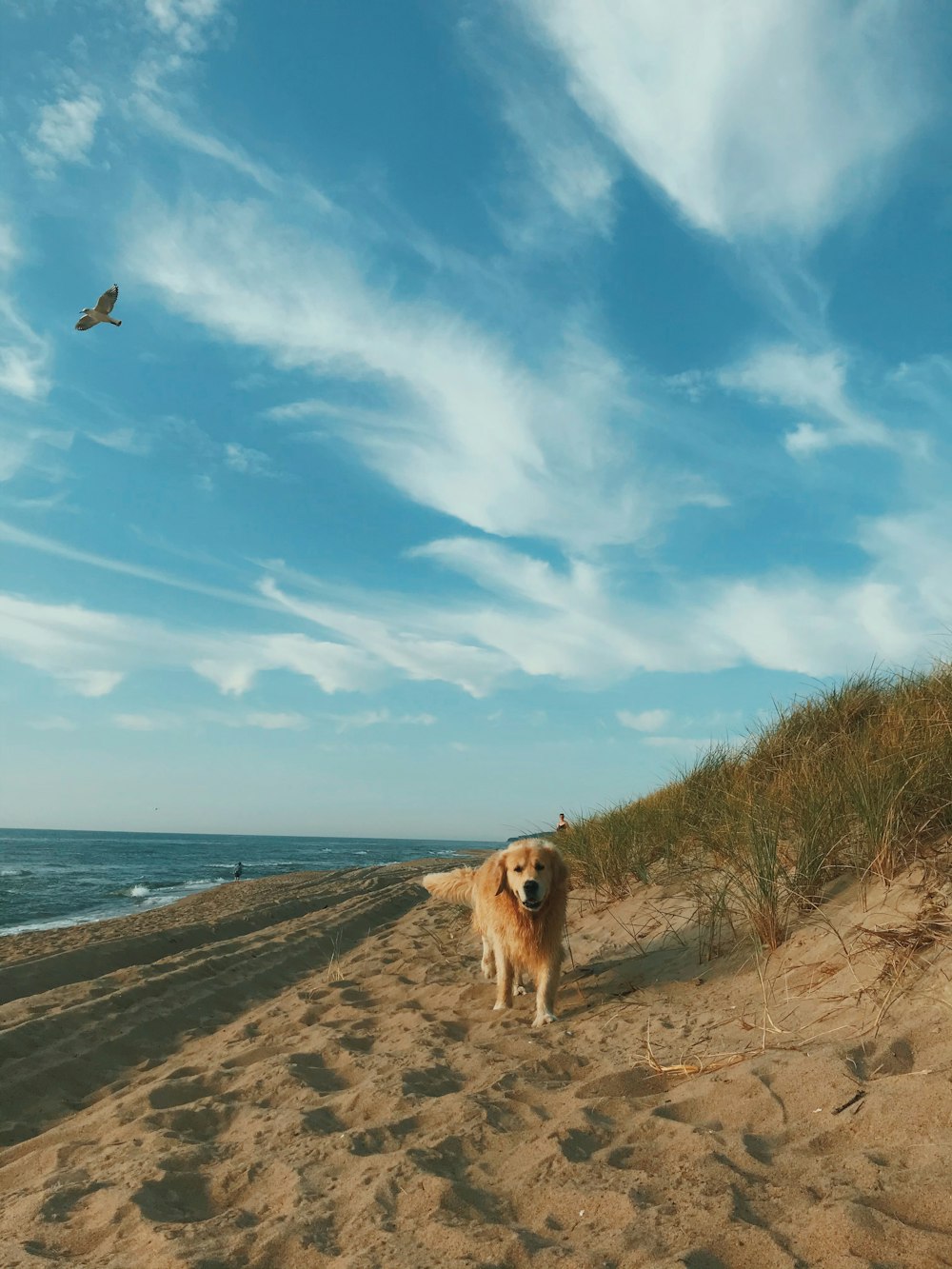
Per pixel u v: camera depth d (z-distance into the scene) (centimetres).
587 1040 429
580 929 727
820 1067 287
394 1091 367
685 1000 462
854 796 518
